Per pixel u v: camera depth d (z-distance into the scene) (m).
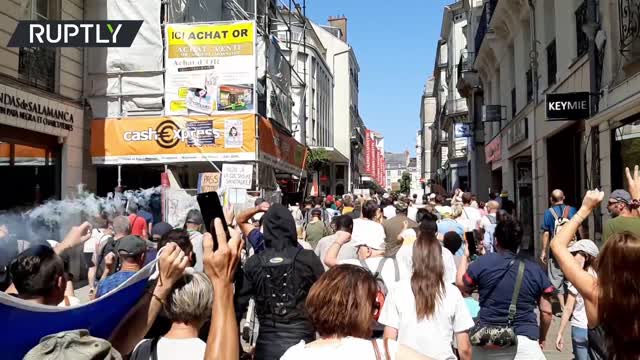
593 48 10.34
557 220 9.45
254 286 4.32
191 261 4.37
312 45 38.19
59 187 12.62
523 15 16.77
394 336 3.98
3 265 4.05
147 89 13.47
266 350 4.21
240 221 4.94
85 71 13.62
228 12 18.19
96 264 7.29
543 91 14.50
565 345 7.67
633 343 2.18
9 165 11.07
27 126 11.38
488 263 4.48
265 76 15.10
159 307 2.81
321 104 41.91
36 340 2.41
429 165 83.06
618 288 2.21
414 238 5.04
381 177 95.06
